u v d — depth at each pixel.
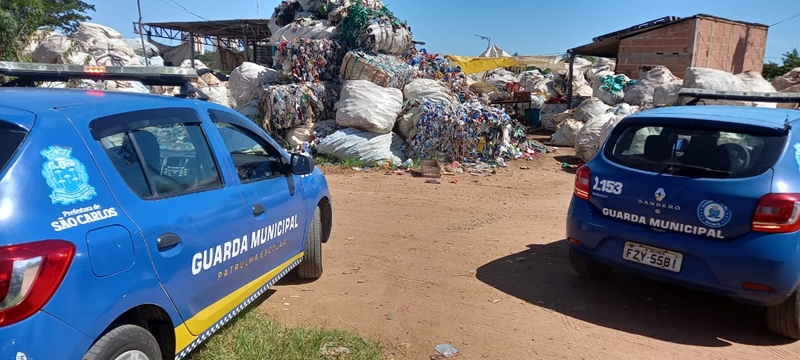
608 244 4.46
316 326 4.08
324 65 13.08
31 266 2.06
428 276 5.24
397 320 4.27
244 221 3.47
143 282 2.57
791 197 3.69
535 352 3.85
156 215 2.72
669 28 19.03
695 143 4.17
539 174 11.22
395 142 11.78
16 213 2.12
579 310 4.55
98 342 2.35
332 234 6.61
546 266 5.60
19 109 2.44
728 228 3.83
